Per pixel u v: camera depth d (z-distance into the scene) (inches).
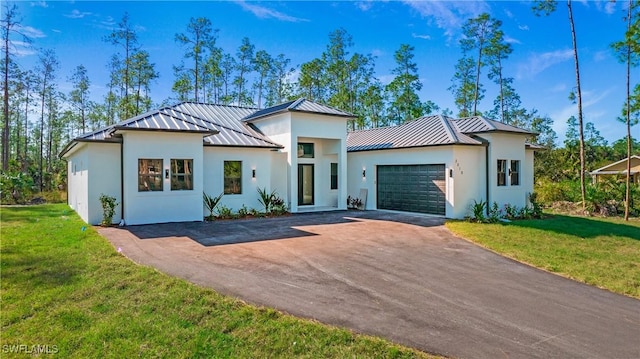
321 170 792.3
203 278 276.4
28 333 191.2
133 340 182.1
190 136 566.9
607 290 270.7
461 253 379.9
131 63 1491.1
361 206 773.9
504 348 178.2
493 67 1550.2
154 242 408.8
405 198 707.4
